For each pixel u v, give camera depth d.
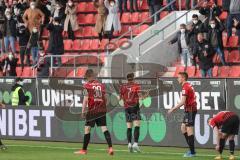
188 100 30.28
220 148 29.02
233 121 28.59
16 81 39.88
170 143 35.06
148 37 44.62
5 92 40.75
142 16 49.28
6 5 53.22
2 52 51.72
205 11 41.78
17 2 52.56
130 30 45.56
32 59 47.97
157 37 44.84
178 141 34.78
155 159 29.02
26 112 39.69
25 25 48.88
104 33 48.62
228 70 41.19
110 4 48.31
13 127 40.22
